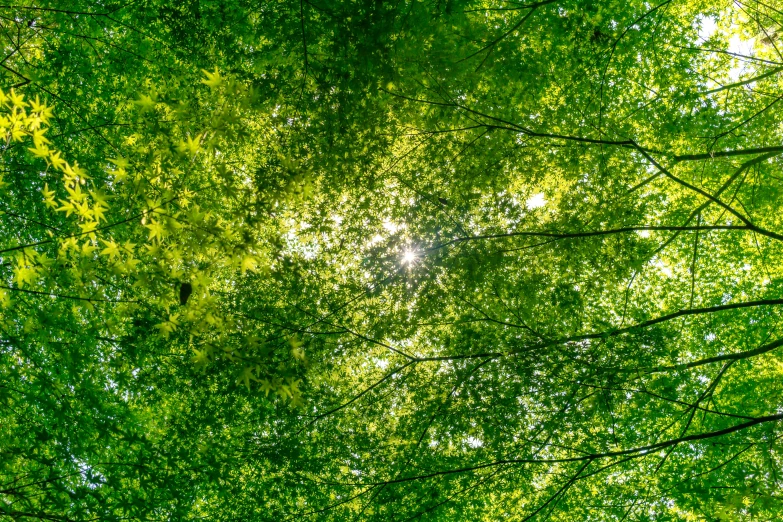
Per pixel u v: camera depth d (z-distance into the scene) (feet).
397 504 25.09
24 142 21.71
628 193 27.45
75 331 16.93
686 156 27.96
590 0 23.27
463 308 28.40
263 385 14.57
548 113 27.20
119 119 27.35
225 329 14.37
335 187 25.05
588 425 26.76
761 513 19.10
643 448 21.88
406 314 25.98
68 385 20.58
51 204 12.17
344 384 29.12
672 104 28.58
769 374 32.89
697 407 23.13
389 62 19.12
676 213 37.29
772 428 18.90
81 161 25.32
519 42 23.77
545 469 26.96
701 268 39.78
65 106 24.93
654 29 29.27
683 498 25.59
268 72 21.04
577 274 27.71
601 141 25.11
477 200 26.71
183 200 13.62
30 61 24.03
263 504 25.53
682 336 35.83
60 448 17.61
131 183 12.99
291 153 21.61
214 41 22.80
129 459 20.93
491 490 25.99
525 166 27.25
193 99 21.81
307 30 19.69
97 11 23.52
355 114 22.11
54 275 13.17
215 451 23.12
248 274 27.22
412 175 27.12
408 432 26.58
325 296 26.71
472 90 25.02
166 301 13.93
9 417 19.74
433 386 27.04
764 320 36.24
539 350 25.90
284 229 22.44
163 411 30.48
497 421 25.29
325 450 26.68
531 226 26.96
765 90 35.40
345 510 26.03
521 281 26.45
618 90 31.19
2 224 23.45
